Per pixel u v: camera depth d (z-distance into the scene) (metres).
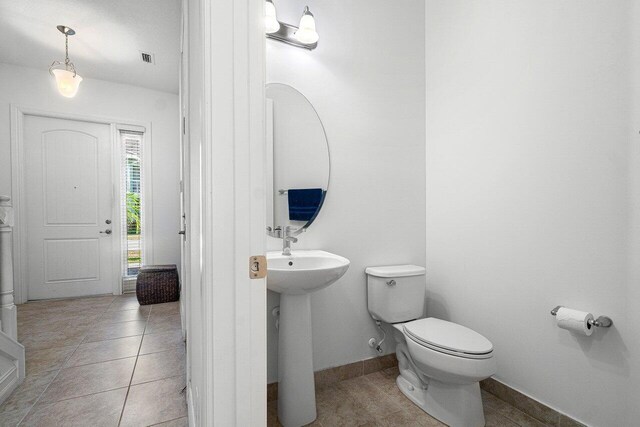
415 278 1.86
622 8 1.23
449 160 2.02
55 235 3.43
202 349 0.69
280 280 1.31
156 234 3.87
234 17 0.62
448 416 1.46
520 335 1.59
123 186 3.75
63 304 3.28
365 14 1.99
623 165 1.23
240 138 0.62
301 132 1.80
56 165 3.43
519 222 1.61
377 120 2.03
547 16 1.48
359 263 1.95
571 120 1.39
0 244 1.73
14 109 3.18
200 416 0.81
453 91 2.00
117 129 3.68
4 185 3.15
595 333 1.30
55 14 2.42
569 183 1.40
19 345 1.77
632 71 1.20
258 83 0.64
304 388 1.47
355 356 1.92
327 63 1.86
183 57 1.95
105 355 2.14
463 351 1.33
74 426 1.43
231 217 0.62
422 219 2.19
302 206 1.81
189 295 1.44
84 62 3.18
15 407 1.57
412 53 2.16
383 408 1.60
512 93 1.64
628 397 1.20
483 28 1.80
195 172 0.97
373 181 2.01
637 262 1.19
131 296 3.64
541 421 1.48
